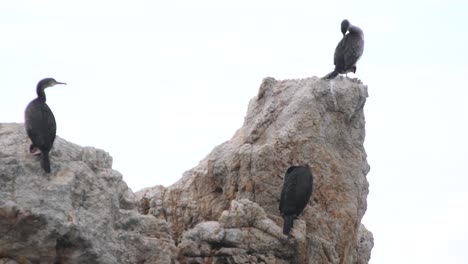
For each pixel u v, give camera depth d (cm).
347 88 3412
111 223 2864
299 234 3148
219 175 3366
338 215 3319
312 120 3369
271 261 3105
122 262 2886
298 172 3158
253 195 3294
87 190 2833
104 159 3012
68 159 2848
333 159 3366
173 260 3014
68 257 2748
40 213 2673
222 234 3062
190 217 3375
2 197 2673
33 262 2716
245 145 3341
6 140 2792
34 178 2719
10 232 2688
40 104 2788
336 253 3297
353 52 3428
